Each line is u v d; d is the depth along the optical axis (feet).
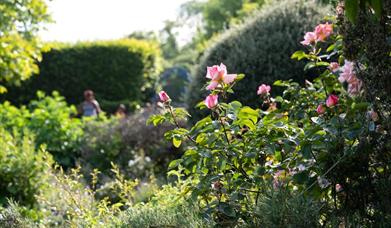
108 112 67.31
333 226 10.20
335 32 14.20
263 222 10.45
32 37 35.12
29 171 22.79
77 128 35.37
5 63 33.83
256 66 23.73
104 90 69.21
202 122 11.42
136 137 32.53
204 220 11.35
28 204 22.48
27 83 64.59
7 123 34.81
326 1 20.85
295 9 24.45
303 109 12.58
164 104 12.10
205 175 11.40
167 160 31.32
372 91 10.85
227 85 11.57
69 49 67.97
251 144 11.14
